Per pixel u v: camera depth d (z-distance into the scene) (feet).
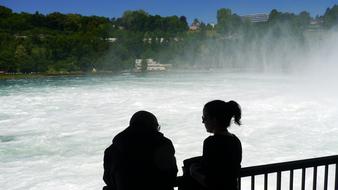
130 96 124.67
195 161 9.14
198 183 8.98
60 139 62.34
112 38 447.01
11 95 140.97
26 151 55.16
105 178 9.24
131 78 247.91
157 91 141.69
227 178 8.38
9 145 58.70
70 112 92.17
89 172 44.78
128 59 379.35
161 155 8.89
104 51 386.93
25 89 171.53
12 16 477.36
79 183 41.01
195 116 81.05
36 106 105.60
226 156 8.43
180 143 57.88
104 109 95.81
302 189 11.34
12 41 361.51
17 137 64.34
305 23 415.64
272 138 58.03
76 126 73.36
